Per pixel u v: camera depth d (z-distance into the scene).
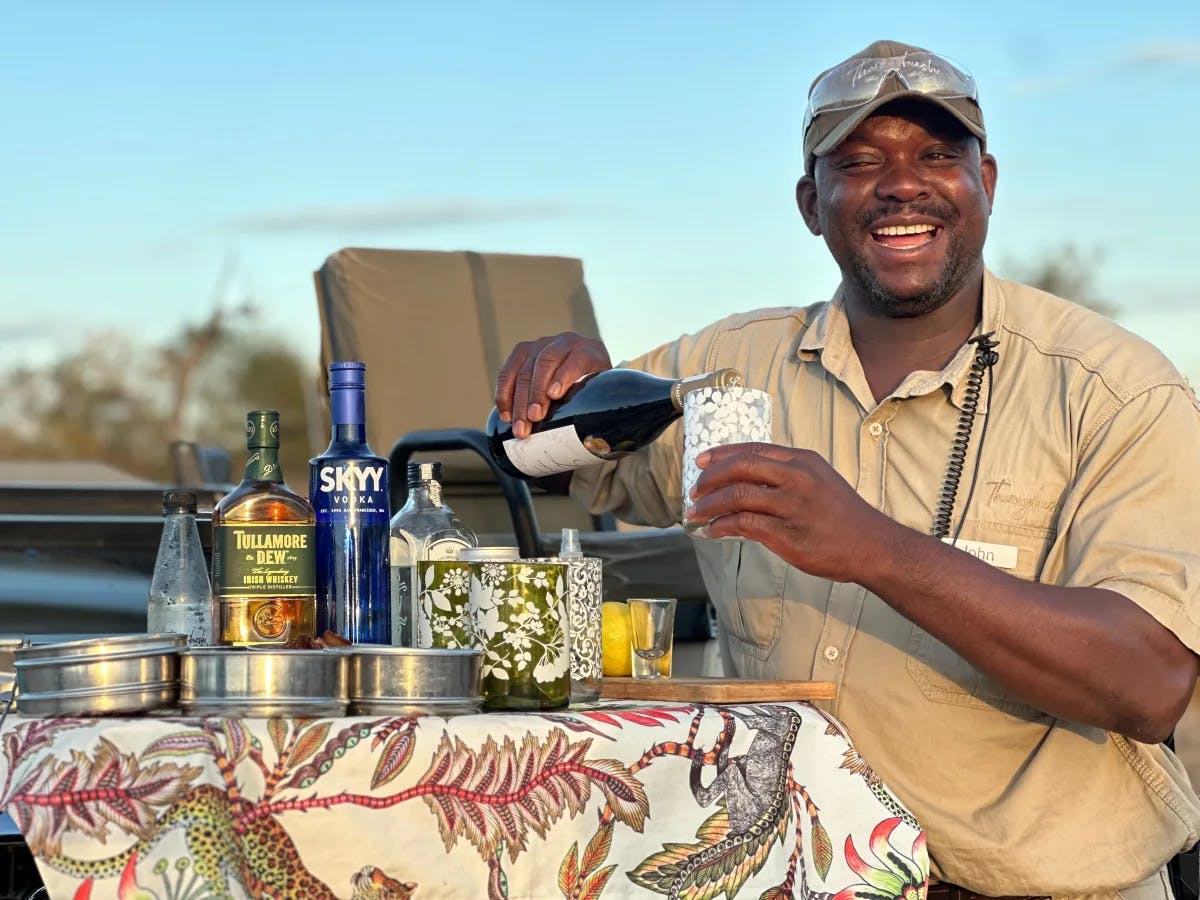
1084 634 1.79
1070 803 2.01
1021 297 2.23
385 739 1.49
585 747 1.60
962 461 2.13
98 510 3.32
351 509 1.90
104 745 1.46
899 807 1.76
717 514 1.73
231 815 1.44
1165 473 1.97
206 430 25.61
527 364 2.10
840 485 1.74
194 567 1.95
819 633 2.16
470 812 1.52
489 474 3.63
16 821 1.47
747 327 2.45
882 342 2.25
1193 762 2.17
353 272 3.99
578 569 1.90
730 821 1.67
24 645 2.00
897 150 2.17
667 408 1.92
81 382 25.92
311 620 1.81
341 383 1.94
